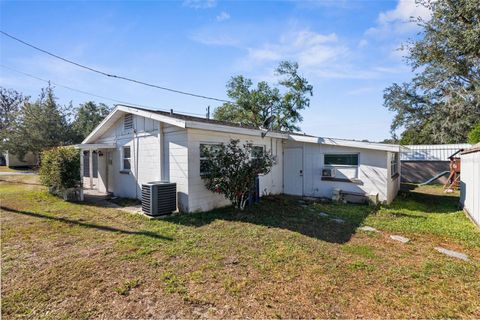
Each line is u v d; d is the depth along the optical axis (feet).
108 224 19.98
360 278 11.37
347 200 30.63
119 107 30.81
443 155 56.49
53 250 14.51
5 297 9.74
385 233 18.21
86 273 11.71
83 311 8.96
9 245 15.26
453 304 9.39
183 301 9.60
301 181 35.37
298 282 10.98
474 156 20.98
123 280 11.10
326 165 33.12
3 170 81.25
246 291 10.27
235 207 25.59
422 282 11.03
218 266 12.51
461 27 45.16
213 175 23.77
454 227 19.57
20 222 20.45
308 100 80.89
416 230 18.81
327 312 8.96
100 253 14.07
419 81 69.97
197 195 24.63
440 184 53.31
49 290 10.28
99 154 38.22
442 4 45.03
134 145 30.94
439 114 66.49
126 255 13.79
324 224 20.42
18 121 76.64
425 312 8.93
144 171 29.37
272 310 9.07
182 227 19.21
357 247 15.21
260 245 15.43
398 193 39.60
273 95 81.82
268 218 22.09
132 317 8.67
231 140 25.26
